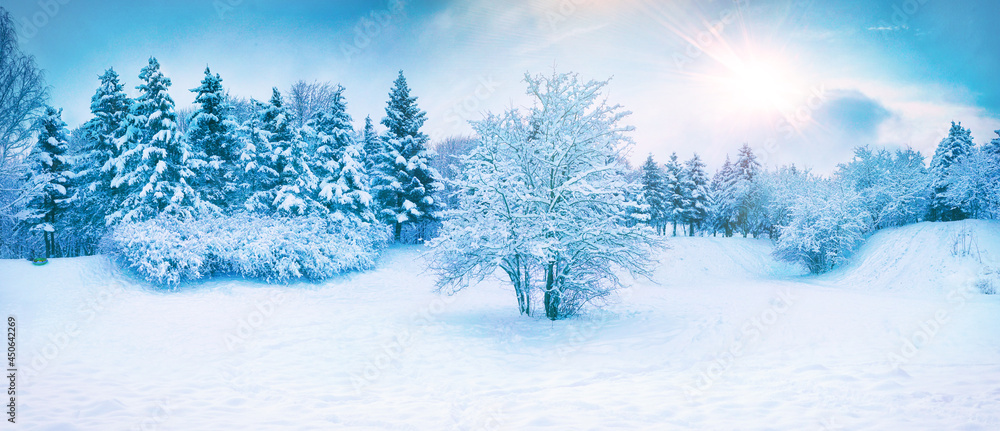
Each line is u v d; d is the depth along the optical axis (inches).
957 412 205.2
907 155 1578.5
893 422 199.3
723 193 2196.1
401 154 1405.0
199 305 761.0
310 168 1233.4
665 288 1096.2
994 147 1386.6
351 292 959.6
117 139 1104.8
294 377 362.0
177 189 1031.6
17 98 861.2
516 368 393.7
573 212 610.5
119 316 640.4
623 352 430.6
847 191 1406.3
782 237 1451.8
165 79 1068.5
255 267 959.0
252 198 1147.9
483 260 605.6
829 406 227.6
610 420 231.6
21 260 914.1
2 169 925.8
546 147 606.2
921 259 1063.6
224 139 1189.1
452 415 256.2
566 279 605.6
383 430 233.0
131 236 895.7
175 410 267.6
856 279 1169.4
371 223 1273.4
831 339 404.8
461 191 644.1
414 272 1165.7
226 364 401.1
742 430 205.0
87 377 341.1
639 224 596.7
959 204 1291.8
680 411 239.3
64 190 1226.0
